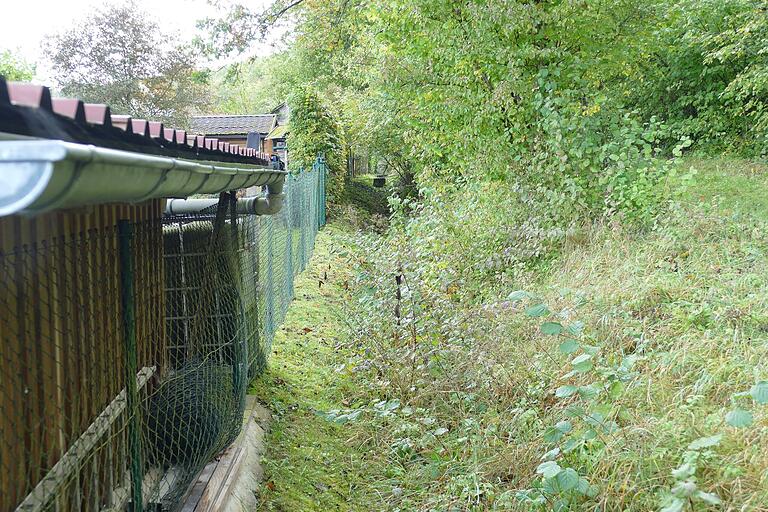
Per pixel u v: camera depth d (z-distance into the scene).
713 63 16.14
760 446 3.74
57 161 1.28
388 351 6.65
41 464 2.53
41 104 1.64
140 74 28.95
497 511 4.18
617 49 11.58
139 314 3.63
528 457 4.59
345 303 9.51
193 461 3.65
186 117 28.62
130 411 3.08
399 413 5.78
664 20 11.98
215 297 4.50
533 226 9.57
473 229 10.19
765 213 9.12
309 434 5.61
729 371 4.76
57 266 2.65
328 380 6.86
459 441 5.02
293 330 8.37
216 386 4.07
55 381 2.61
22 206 1.30
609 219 9.09
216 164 3.32
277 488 4.64
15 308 2.32
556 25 10.84
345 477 5.08
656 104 18.27
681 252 7.90
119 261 3.34
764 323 5.68
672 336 5.68
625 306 6.41
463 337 6.52
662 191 9.18
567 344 4.18
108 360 3.17
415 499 4.68
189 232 4.70
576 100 10.75
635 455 3.85
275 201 5.46
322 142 20.77
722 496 3.40
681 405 4.38
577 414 4.19
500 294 8.13
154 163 1.77
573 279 7.64
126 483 3.35
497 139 10.72
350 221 20.25
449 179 13.27
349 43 23.73
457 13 11.49
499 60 10.66
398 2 11.46
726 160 14.67
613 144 9.38
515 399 5.43
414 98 12.81
